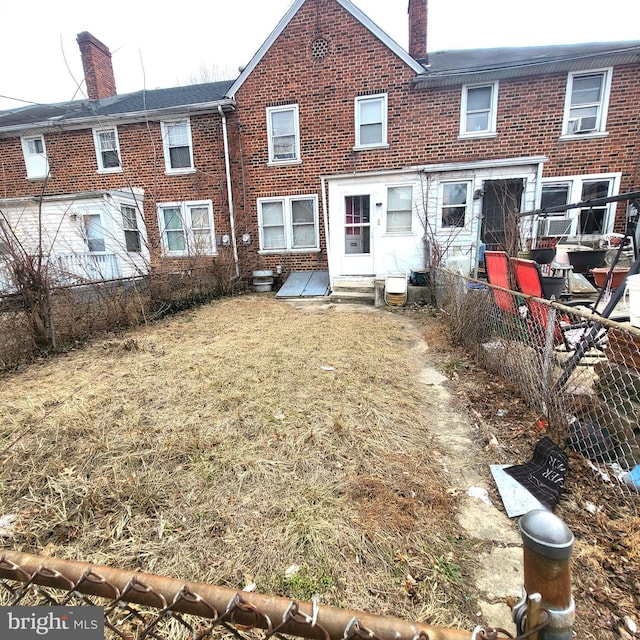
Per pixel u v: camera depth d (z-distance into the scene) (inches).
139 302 262.2
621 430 93.4
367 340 214.1
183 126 418.9
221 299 371.9
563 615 27.6
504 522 78.8
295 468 96.3
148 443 108.7
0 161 454.3
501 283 175.6
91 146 434.6
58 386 153.7
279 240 427.5
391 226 355.3
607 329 107.4
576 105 341.1
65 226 411.5
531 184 332.8
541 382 118.0
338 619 27.9
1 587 58.6
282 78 389.4
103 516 81.1
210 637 56.0
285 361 176.4
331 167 396.8
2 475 95.7
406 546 72.4
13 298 188.2
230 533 75.9
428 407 132.6
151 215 436.8
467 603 61.0
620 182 342.3
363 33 364.2
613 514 78.5
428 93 362.6
